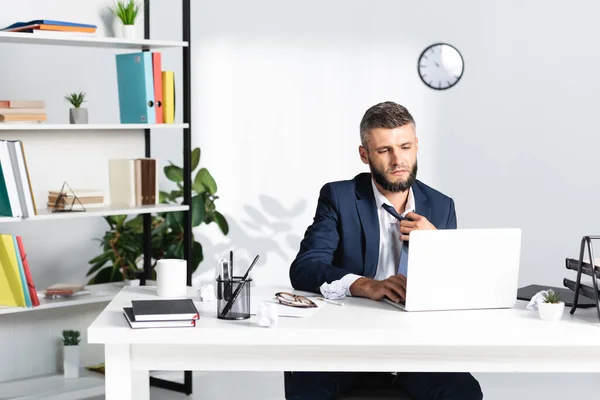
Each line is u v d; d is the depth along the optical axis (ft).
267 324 7.27
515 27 18.45
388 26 18.33
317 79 18.24
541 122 18.58
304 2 18.07
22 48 14.99
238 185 18.11
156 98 13.79
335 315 7.76
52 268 15.61
